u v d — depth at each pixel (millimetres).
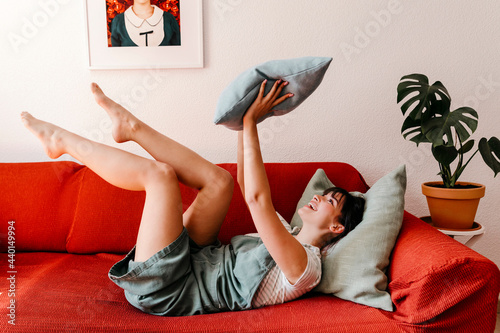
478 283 883
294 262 1046
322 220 1269
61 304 1021
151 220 1102
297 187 1571
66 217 1509
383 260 1104
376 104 1785
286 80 1017
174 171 1226
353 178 1590
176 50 1744
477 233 1430
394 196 1234
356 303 1062
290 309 1035
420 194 1834
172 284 1077
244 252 1197
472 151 1797
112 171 1159
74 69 1752
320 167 1622
